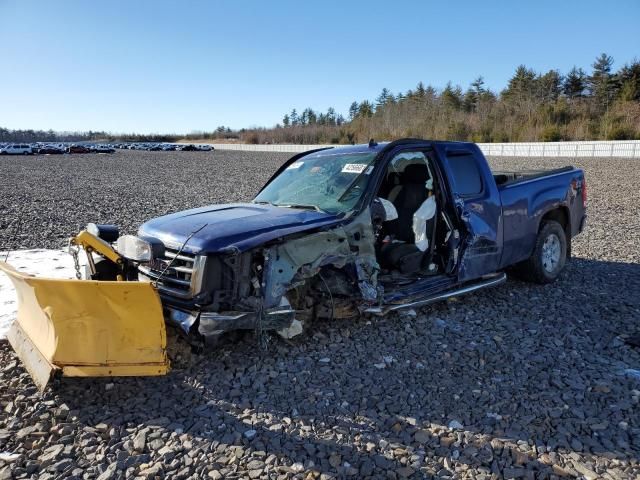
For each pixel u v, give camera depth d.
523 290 6.26
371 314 5.14
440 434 3.12
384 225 5.53
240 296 3.95
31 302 3.91
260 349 4.26
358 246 4.55
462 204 5.30
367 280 4.56
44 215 13.16
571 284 6.55
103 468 2.81
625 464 2.82
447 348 4.42
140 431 3.15
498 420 3.28
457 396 3.59
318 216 4.51
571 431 3.15
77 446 3.03
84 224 11.71
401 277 5.18
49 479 2.72
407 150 5.18
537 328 4.93
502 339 4.65
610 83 72.19
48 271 7.00
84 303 3.44
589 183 20.17
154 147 81.38
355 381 3.80
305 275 4.18
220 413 3.36
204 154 63.53
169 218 4.77
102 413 3.38
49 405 3.46
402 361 4.16
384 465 2.82
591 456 2.90
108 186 22.20
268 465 2.82
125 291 3.39
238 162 44.31
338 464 2.84
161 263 4.23
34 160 47.12
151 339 3.56
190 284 3.93
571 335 4.76
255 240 3.95
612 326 5.00
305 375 3.89
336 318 4.91
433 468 2.80
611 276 6.93
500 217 5.69
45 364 3.54
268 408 3.42
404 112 94.44
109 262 4.55
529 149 42.78
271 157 54.22
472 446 2.99
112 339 3.54
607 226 11.04
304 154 6.14
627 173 24.05
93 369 3.48
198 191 19.83
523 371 3.99
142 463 2.86
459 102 89.88
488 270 5.68
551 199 6.44
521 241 6.02
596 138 53.00
